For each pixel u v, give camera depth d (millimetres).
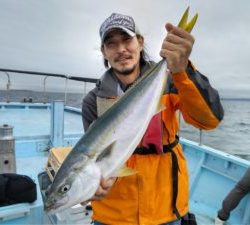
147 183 833
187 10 696
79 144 759
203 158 1911
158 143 839
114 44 889
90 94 989
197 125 806
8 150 1509
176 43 688
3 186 1264
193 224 922
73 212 1300
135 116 770
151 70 790
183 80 724
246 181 1345
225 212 1395
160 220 841
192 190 1810
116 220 857
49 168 1471
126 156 761
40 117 3336
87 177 732
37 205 1271
